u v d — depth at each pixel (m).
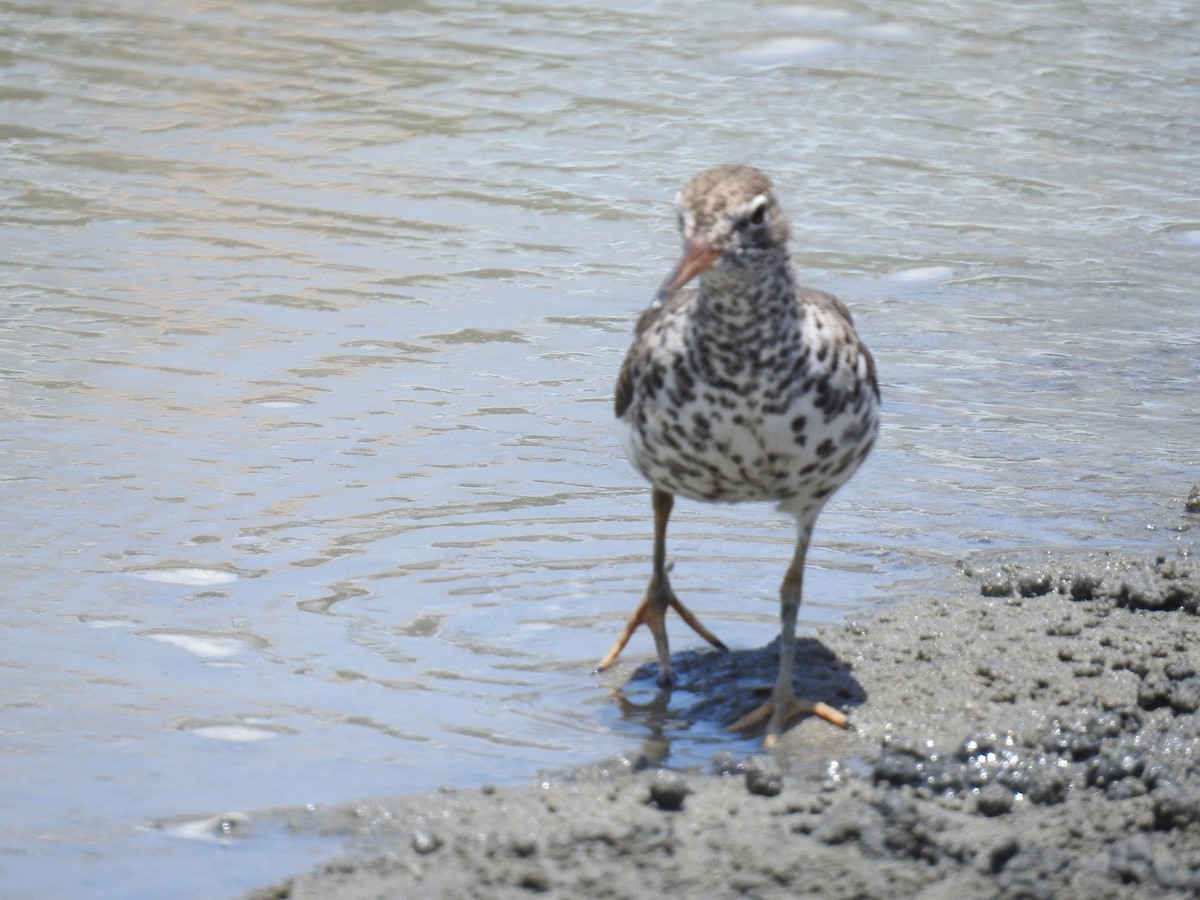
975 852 8.41
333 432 14.03
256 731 9.78
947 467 13.98
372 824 8.84
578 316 16.61
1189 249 19.27
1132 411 15.30
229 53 23.02
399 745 9.70
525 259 17.83
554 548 12.34
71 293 16.41
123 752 9.50
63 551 11.85
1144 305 17.80
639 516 12.91
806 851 8.36
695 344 9.58
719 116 21.97
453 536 12.44
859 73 23.80
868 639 11.00
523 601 11.57
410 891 8.15
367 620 11.20
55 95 21.23
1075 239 19.34
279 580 11.65
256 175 19.45
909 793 9.02
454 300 16.81
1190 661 10.31
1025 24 26.34
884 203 19.88
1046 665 10.39
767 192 9.38
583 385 15.23
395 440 13.98
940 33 25.64
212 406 14.37
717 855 8.36
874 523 12.91
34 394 14.34
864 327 16.86
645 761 9.47
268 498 12.84
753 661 10.84
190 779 9.26
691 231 9.30
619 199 19.41
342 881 8.27
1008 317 17.31
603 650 11.02
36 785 9.14
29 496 12.60
